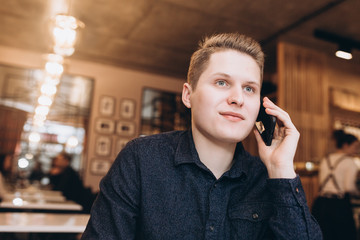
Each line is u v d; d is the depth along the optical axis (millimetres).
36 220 2100
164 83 7656
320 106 5258
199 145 942
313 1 4148
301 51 5340
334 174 3367
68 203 3521
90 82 7094
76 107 6961
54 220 2146
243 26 4949
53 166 6828
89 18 4996
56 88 5680
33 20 5254
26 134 6746
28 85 6637
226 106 880
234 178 942
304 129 5023
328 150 5629
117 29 5375
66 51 4414
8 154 6590
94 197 4453
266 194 978
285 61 5180
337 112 6824
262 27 4930
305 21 4621
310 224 898
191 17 4812
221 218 906
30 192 5363
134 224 939
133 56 6680
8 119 6605
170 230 897
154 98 7523
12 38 6113
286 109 4965
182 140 1009
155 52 6379
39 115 6312
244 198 968
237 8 4453
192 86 961
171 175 947
